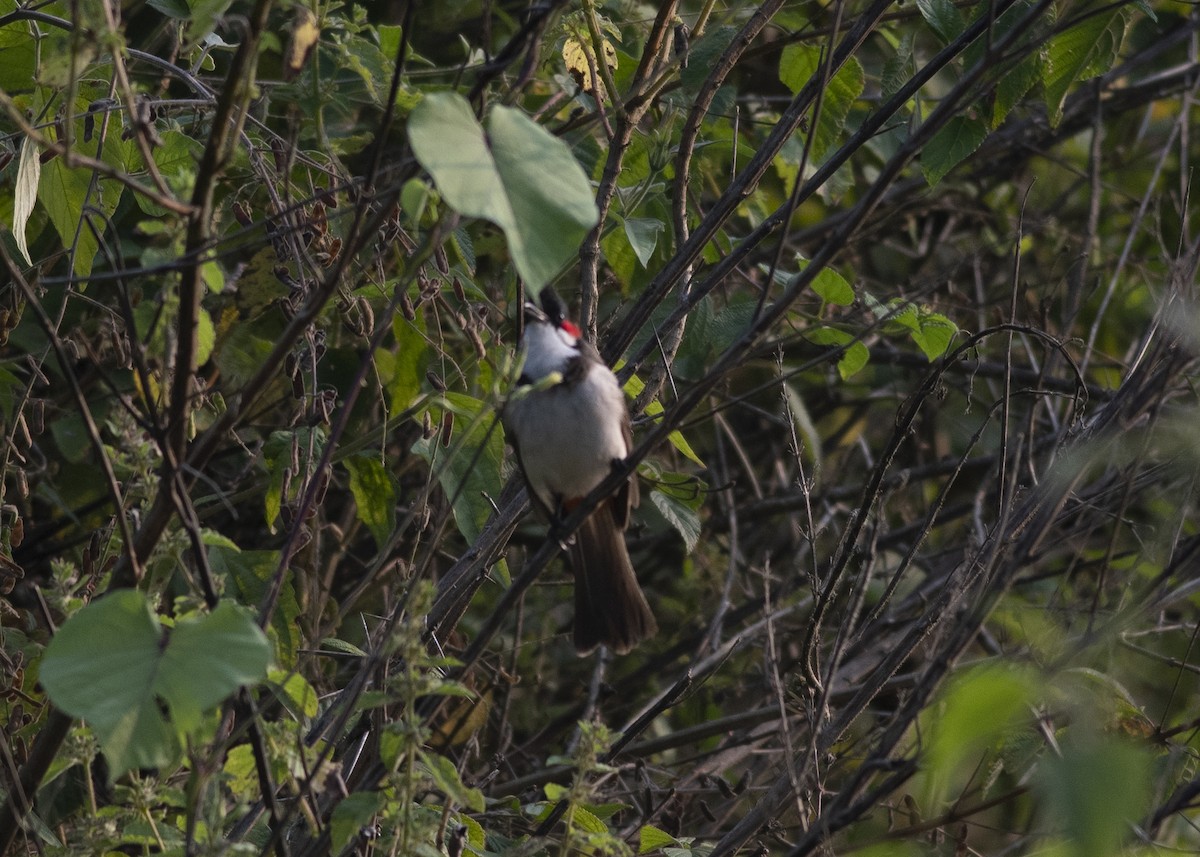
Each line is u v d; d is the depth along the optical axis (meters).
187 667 4.33
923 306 8.98
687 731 9.81
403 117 8.21
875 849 5.94
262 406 8.95
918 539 6.70
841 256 12.30
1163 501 8.80
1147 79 13.23
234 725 6.05
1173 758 5.82
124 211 8.77
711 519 12.24
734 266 7.56
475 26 11.80
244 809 5.62
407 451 10.77
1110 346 13.29
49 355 9.23
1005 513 5.70
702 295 7.54
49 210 7.50
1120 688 6.12
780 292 8.97
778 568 13.14
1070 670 5.76
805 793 6.73
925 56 11.70
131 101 4.81
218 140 4.87
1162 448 6.48
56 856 5.43
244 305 7.05
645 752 9.86
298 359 7.01
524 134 4.64
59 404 9.77
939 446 14.25
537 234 4.45
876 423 14.41
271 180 7.13
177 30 8.00
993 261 14.10
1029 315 11.16
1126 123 14.49
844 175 10.51
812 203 13.80
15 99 7.79
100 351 7.74
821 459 13.19
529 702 11.34
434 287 7.07
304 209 6.96
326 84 6.88
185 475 5.42
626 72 8.83
